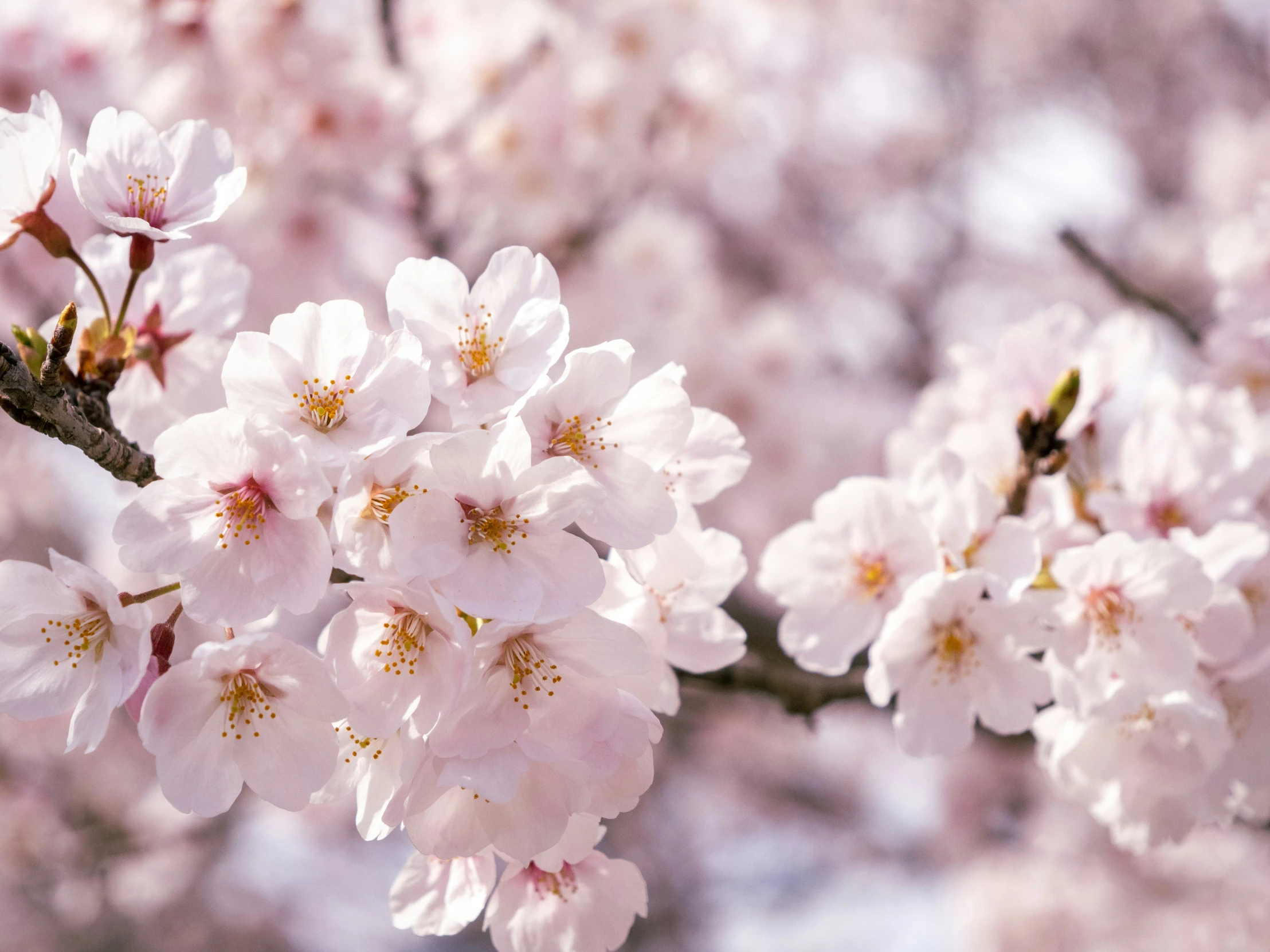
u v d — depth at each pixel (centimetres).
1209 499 63
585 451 55
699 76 122
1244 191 181
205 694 54
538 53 112
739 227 205
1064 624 60
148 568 54
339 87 99
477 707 54
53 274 87
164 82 95
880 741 186
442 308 56
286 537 54
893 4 220
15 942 173
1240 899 132
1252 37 225
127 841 157
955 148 226
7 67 93
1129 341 65
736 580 58
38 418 55
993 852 157
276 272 107
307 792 54
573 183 116
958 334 214
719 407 136
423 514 53
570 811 54
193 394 61
